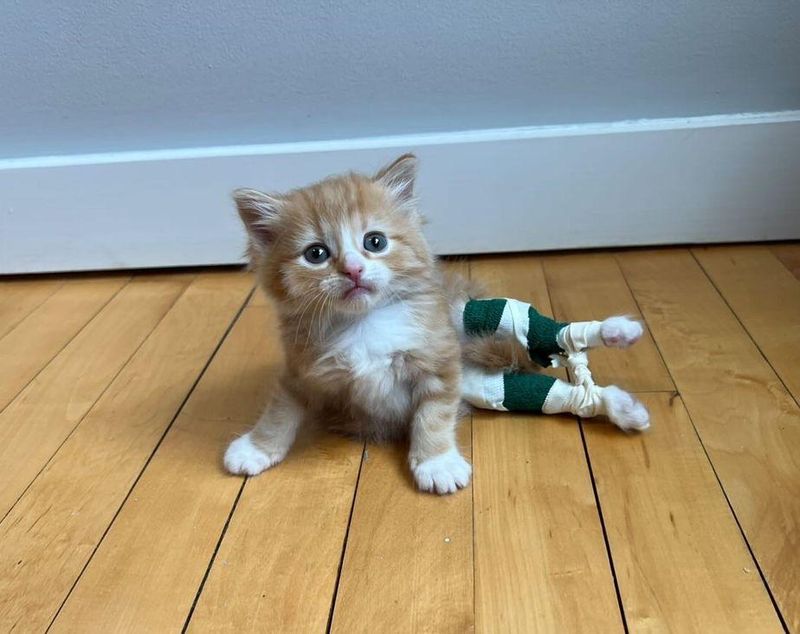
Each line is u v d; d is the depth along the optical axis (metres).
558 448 0.38
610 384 0.43
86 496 0.37
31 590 0.32
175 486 0.38
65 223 0.63
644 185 0.60
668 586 0.29
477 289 0.49
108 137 0.61
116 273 0.66
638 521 0.33
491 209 0.61
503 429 0.40
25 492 0.38
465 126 0.59
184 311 0.58
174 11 0.50
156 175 0.61
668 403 0.41
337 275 0.36
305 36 0.52
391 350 0.37
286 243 0.37
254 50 0.53
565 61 0.54
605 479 0.35
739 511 0.33
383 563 0.32
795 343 0.46
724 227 0.61
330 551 0.33
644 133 0.58
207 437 0.42
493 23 0.51
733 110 0.58
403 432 0.40
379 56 0.54
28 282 0.66
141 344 0.53
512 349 0.42
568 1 0.50
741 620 0.28
